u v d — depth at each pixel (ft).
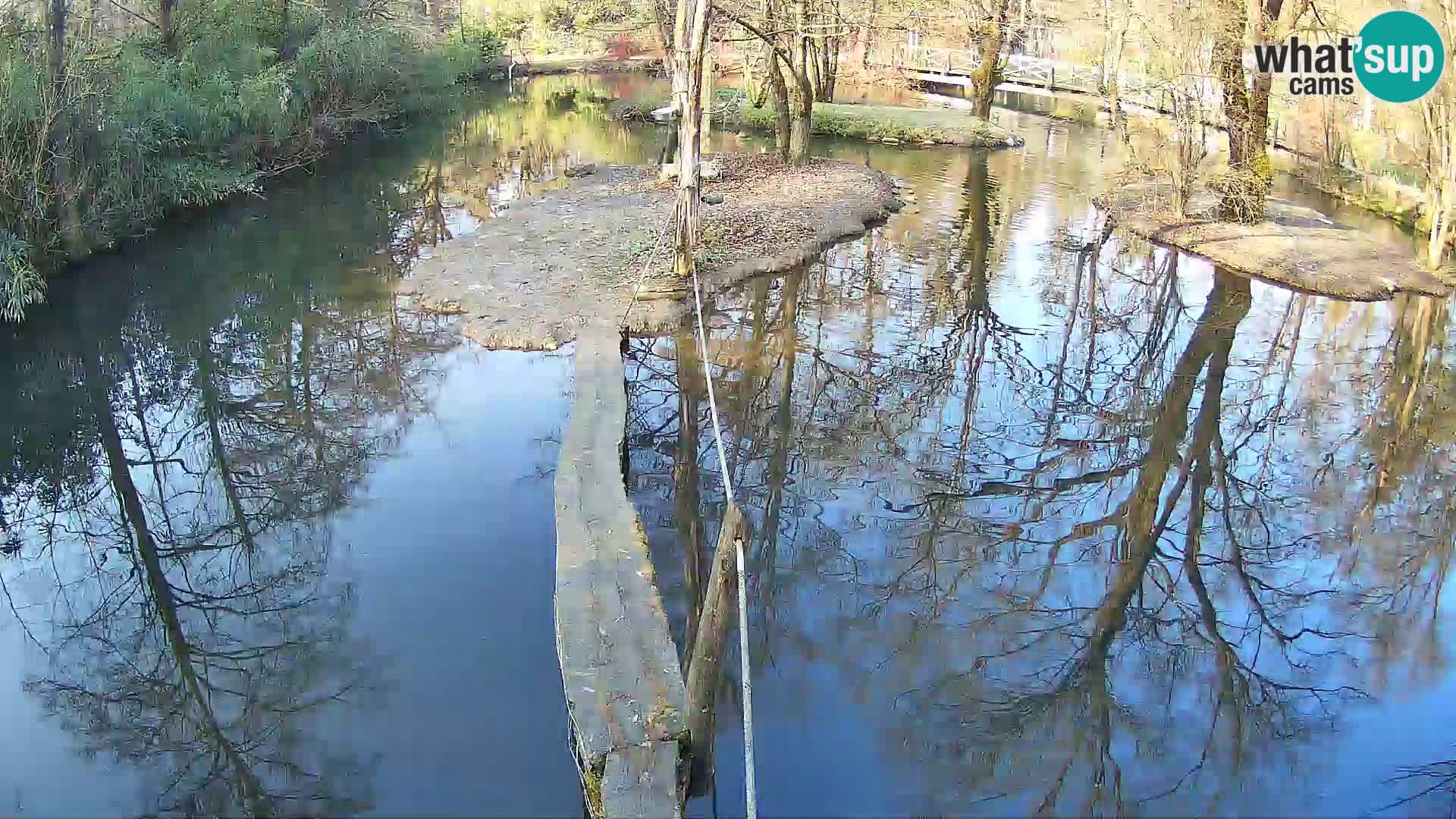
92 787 17.88
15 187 39.45
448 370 34.94
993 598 23.63
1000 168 71.56
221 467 30.25
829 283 45.16
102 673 21.21
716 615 18.51
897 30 81.10
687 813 16.69
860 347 38.45
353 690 19.69
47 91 39.50
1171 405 34.53
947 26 95.96
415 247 50.62
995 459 30.58
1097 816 17.12
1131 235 53.78
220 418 33.24
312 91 67.21
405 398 33.42
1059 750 18.76
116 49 47.26
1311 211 56.13
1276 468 30.50
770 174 63.46
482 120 94.17
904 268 47.80
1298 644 22.35
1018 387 35.73
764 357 36.76
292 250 49.49
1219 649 22.03
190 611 23.26
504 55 134.21
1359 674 21.38
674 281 40.57
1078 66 115.75
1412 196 54.70
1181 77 51.52
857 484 28.73
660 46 60.18
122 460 30.81
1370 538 26.76
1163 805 17.48
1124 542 26.17
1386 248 49.34
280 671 20.72
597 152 77.46
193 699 20.07
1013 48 100.37
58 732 19.47
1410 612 23.57
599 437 26.03
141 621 22.95
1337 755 18.92
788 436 31.32
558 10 131.95
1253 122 50.98
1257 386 35.99
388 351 37.01
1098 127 88.38
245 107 56.13
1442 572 25.26
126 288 43.04
